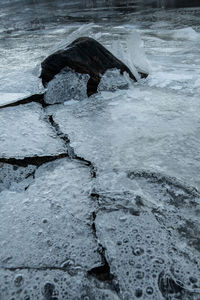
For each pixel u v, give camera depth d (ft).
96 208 4.09
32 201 4.38
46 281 3.05
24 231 3.77
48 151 5.59
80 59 8.84
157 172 4.78
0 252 3.46
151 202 4.09
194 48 15.15
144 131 6.33
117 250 3.30
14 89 8.63
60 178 4.92
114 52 10.52
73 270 3.18
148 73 10.53
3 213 4.15
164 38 18.15
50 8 46.34
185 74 10.39
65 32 23.45
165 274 3.00
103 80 9.12
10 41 21.47
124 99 8.34
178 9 30.01
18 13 43.57
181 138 5.95
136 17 27.40
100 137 6.16
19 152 5.42
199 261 3.17
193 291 2.86
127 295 2.87
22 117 7.10
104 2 46.68
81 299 2.87
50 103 8.45
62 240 3.60
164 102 7.87
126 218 3.76
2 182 5.03
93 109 7.77
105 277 3.10
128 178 4.65
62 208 4.17
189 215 3.88
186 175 4.77
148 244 3.34
